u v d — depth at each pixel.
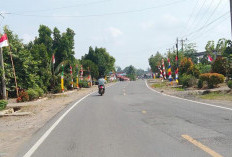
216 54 44.31
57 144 6.64
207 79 23.00
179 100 16.00
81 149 6.05
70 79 35.66
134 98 19.34
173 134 7.01
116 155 5.46
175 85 32.97
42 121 10.92
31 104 18.05
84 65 54.34
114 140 6.72
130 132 7.55
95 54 71.44
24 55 24.59
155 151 5.58
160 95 21.08
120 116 10.69
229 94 16.91
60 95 26.34
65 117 11.25
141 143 6.28
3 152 6.25
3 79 21.20
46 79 29.59
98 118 10.48
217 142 6.00
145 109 12.50
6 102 15.36
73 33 39.75
